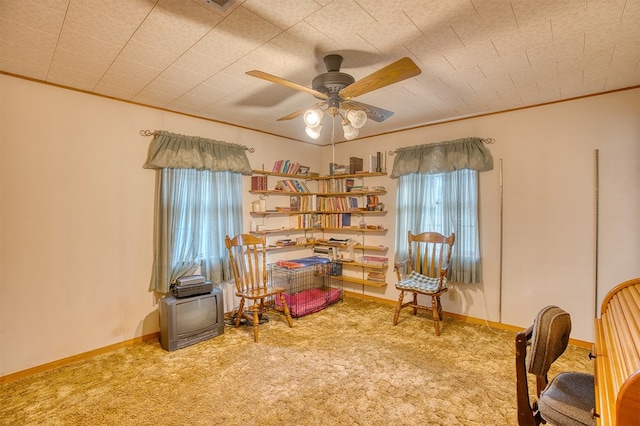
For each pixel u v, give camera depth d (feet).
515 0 5.16
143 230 10.19
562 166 9.86
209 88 8.98
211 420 6.25
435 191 12.34
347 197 15.20
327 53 6.93
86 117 9.07
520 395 4.39
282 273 14.28
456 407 6.62
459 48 6.72
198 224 11.07
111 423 6.21
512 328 10.77
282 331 10.73
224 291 12.19
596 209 9.31
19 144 8.02
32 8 5.29
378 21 5.75
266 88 8.98
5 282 7.82
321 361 8.61
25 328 8.08
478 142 11.25
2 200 7.78
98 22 5.74
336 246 15.29
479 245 11.37
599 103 9.25
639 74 7.99
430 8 5.37
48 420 6.32
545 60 7.25
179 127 11.08
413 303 11.92
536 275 10.33
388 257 14.08
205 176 11.39
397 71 5.54
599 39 6.32
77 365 8.55
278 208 14.11
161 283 10.17
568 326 4.41
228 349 9.39
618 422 2.44
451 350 9.27
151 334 10.32
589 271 9.43
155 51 6.84
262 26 5.90
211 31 6.07
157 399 6.95
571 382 4.72
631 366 3.03
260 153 13.79
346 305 13.73
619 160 8.98
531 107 10.38
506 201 10.87
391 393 7.12
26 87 8.09
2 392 7.30
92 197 9.19
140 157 10.14
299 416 6.36
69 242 8.78
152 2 5.18
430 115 11.46
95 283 9.24
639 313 4.16
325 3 5.23
